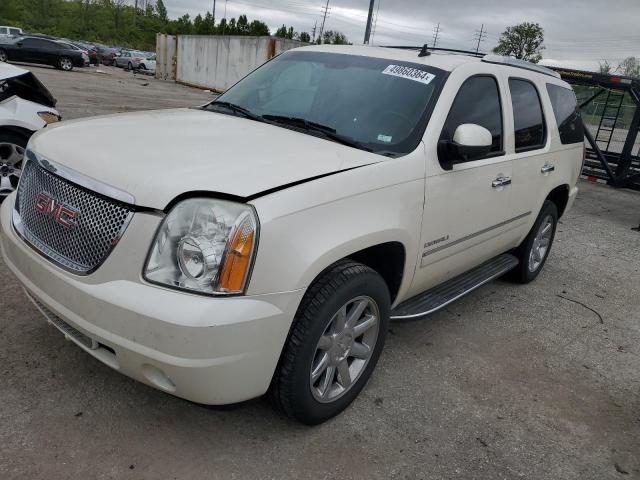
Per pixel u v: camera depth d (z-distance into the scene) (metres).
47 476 2.27
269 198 2.27
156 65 35.53
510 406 3.22
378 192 2.73
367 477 2.51
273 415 2.84
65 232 2.40
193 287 2.15
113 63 47.03
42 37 29.58
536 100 4.48
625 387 3.64
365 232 2.61
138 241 2.20
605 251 6.98
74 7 88.88
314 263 2.35
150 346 2.15
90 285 2.27
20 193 2.79
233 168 2.40
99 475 2.32
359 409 2.98
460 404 3.17
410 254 3.04
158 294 2.15
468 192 3.44
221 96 3.97
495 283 5.26
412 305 3.42
